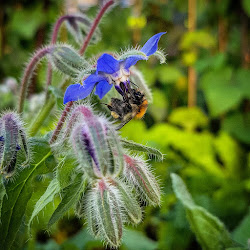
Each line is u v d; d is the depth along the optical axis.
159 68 0.45
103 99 0.21
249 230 0.24
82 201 0.20
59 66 0.21
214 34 0.46
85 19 0.25
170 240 0.29
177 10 0.55
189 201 0.20
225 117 0.40
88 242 0.28
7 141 0.19
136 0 0.56
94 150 0.18
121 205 0.19
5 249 0.20
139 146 0.20
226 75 0.38
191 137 0.35
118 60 0.20
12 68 0.47
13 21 0.45
